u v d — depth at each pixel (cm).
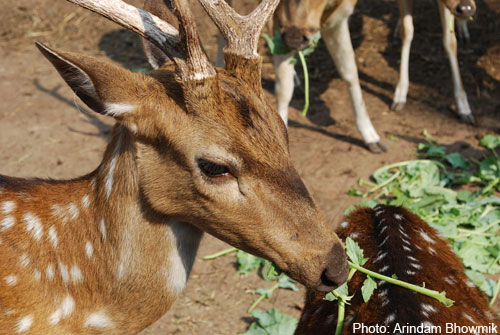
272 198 162
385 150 286
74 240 172
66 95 338
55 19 417
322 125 308
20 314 172
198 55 161
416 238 185
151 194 166
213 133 161
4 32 403
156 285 171
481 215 237
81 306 173
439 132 300
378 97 331
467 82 338
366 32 389
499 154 281
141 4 303
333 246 164
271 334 206
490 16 391
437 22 391
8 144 295
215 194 162
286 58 262
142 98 162
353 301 176
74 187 175
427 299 172
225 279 223
